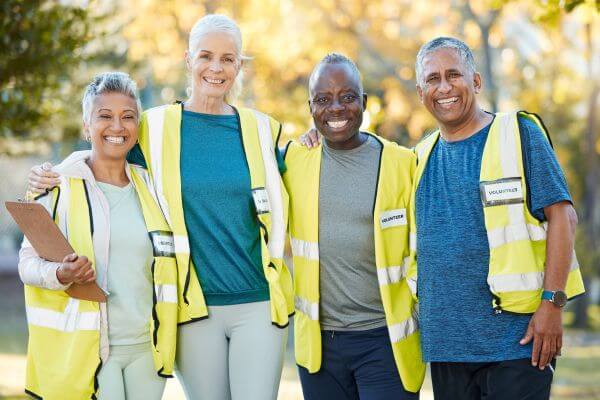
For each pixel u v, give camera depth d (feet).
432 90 15.92
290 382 36.83
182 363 15.97
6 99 27.58
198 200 15.80
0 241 87.15
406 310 16.79
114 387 14.97
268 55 41.91
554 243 14.97
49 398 14.89
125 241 15.19
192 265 15.75
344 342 16.83
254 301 15.97
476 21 60.64
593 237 82.64
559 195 14.92
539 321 14.97
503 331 15.19
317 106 16.72
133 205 15.56
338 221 16.74
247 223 16.05
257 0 40.24
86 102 15.53
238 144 16.29
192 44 16.38
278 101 43.27
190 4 43.01
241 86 17.12
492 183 15.28
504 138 15.44
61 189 15.12
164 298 15.40
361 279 16.72
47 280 14.43
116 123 15.25
